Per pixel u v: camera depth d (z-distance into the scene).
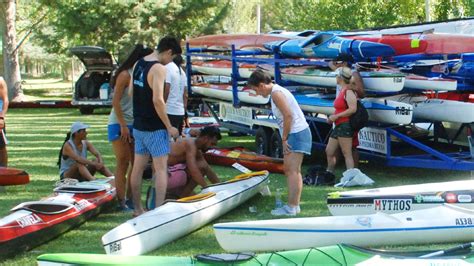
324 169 10.13
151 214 6.82
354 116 9.83
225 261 5.52
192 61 16.02
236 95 13.52
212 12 34.69
